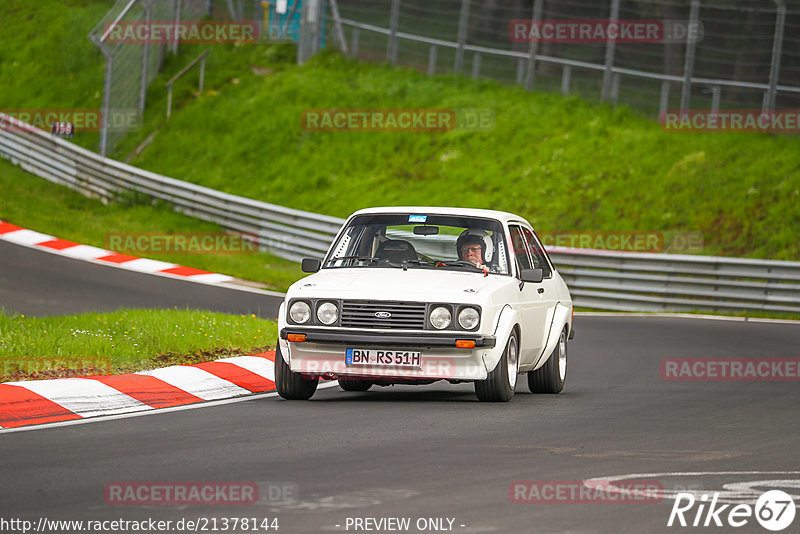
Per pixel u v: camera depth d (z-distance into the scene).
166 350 46.16
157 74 146.25
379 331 35.34
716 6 124.25
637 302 90.44
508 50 143.75
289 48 152.50
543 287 41.69
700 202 104.56
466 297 35.59
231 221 112.50
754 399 40.19
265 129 131.88
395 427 30.92
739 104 119.50
